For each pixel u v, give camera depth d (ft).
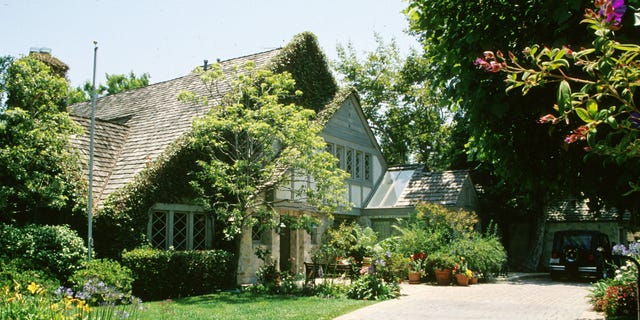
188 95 50.52
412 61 113.19
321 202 51.67
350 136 75.46
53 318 21.53
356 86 118.93
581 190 20.63
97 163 52.29
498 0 21.68
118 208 44.83
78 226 45.32
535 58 10.64
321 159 49.98
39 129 41.04
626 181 16.93
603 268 63.31
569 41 17.75
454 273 56.49
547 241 88.99
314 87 71.56
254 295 46.32
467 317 34.88
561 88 9.59
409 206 74.08
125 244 45.01
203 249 54.65
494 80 20.47
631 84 9.32
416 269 58.08
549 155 21.90
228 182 47.78
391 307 39.24
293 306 38.93
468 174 77.30
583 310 38.04
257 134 47.60
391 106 117.29
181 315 34.24
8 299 22.12
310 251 65.72
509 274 71.46
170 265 45.06
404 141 119.96
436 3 23.84
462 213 63.93
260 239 59.98
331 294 46.03
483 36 21.36
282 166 51.57
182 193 51.06
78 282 35.81
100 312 25.70
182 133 53.78
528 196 24.73
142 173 47.78
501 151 22.97
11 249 37.04
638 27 15.19
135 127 61.93
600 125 16.40
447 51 23.11
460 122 23.30
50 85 43.04
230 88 60.03
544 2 18.48
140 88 77.20
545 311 37.45
